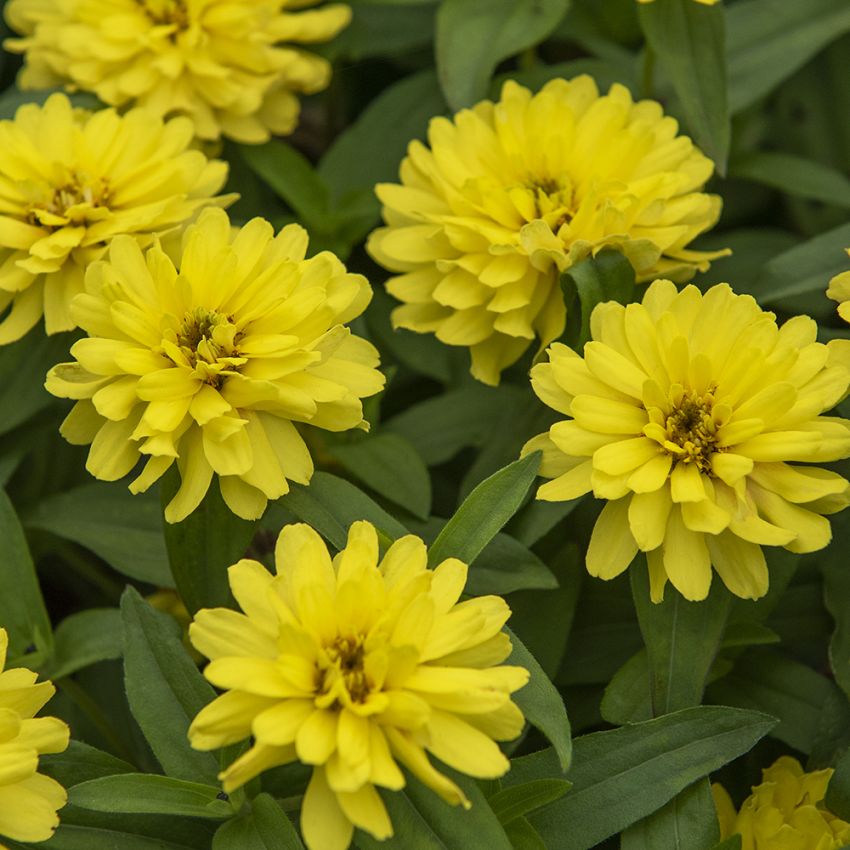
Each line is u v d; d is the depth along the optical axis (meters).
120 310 0.62
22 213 0.67
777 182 0.73
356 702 0.58
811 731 0.65
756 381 0.61
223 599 0.63
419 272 0.67
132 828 0.61
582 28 0.75
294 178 0.72
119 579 0.73
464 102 0.70
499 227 0.66
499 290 0.66
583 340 0.64
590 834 0.61
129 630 0.61
